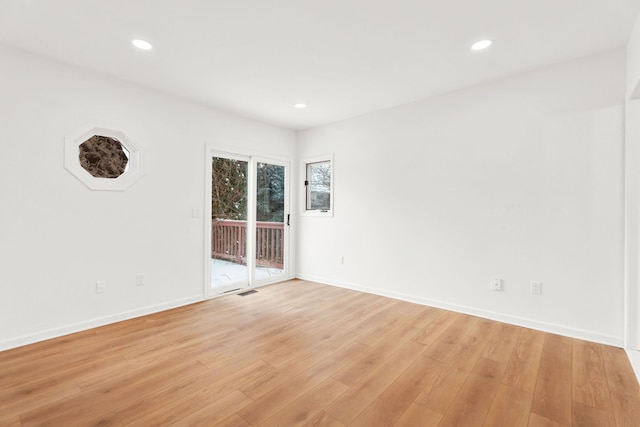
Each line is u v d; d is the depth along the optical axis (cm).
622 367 220
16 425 161
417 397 187
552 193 282
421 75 302
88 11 205
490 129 316
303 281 480
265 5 200
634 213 240
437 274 353
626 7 201
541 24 220
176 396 186
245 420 166
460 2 197
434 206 355
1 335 246
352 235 432
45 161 266
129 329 289
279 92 343
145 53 261
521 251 299
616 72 254
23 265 256
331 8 203
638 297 239
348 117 429
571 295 274
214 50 257
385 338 270
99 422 163
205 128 381
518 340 266
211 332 283
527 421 166
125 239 315
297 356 238
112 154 309
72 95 280
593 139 264
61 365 222
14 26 221
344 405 179
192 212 369
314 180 490
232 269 423
